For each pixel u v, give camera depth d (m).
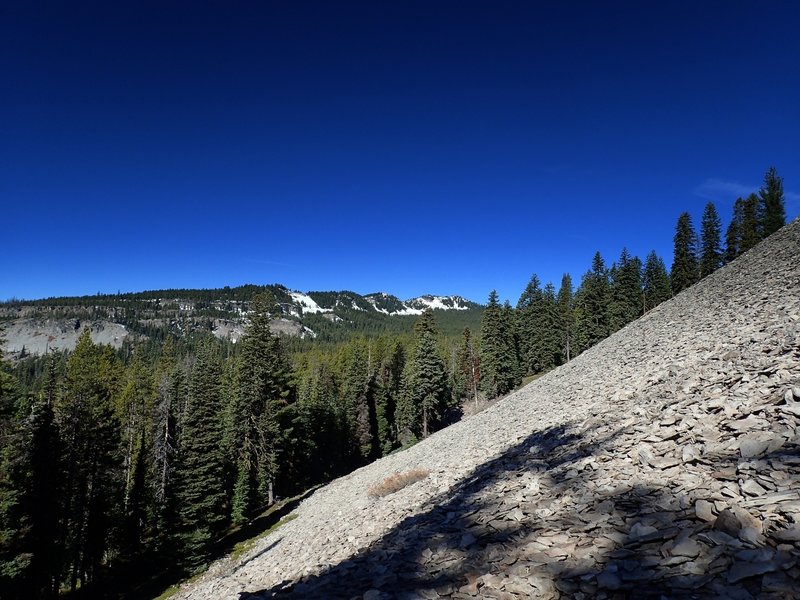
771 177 68.62
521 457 12.66
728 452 6.45
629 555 4.81
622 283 77.94
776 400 7.41
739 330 15.14
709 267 73.44
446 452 24.19
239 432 47.75
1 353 28.97
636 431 9.29
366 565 8.05
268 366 49.16
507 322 78.94
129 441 55.50
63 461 34.75
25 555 27.05
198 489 34.72
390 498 17.42
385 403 83.25
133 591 33.84
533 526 6.59
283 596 7.68
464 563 6.13
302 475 58.47
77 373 64.62
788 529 4.19
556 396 23.41
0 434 29.94
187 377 74.56
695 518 5.08
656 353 19.61
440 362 69.62
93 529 39.00
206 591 21.08
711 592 3.77
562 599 4.46
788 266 23.39
